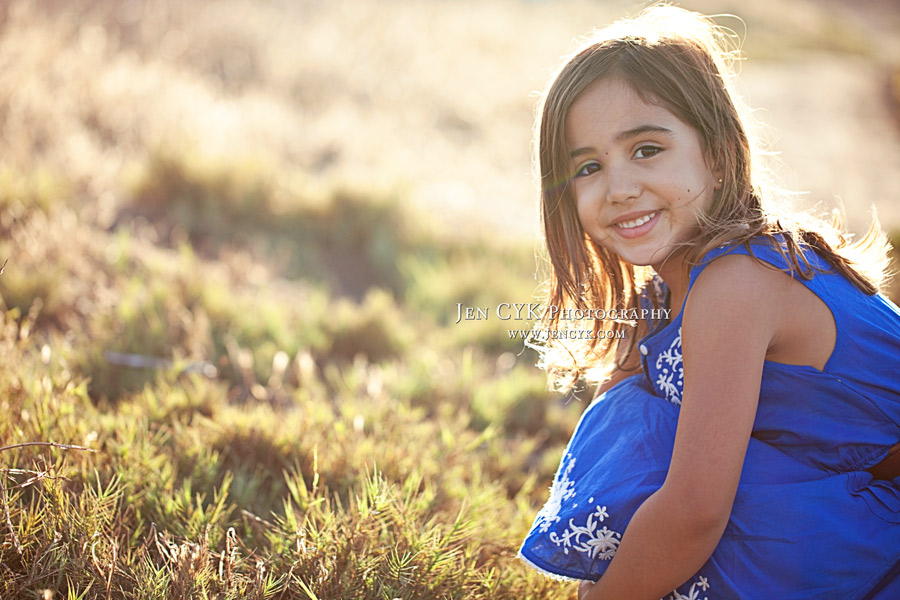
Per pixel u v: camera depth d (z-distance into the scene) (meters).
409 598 1.69
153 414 2.49
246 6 11.92
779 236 1.43
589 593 1.52
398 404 2.99
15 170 4.57
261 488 2.21
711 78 1.49
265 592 1.61
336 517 1.92
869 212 8.21
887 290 4.21
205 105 7.20
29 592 1.54
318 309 4.10
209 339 3.37
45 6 8.40
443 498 2.24
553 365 1.95
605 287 1.78
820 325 1.43
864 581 1.41
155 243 4.82
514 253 5.60
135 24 9.38
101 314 3.46
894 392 1.47
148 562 1.66
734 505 1.44
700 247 1.44
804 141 12.21
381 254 5.34
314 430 2.47
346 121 8.49
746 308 1.37
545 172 1.61
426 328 4.36
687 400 1.39
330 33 12.28
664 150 1.45
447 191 7.38
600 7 22.66
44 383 2.24
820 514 1.42
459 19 16.95
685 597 1.48
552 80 1.56
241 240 5.16
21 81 5.73
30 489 1.85
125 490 1.92
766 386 1.46
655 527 1.38
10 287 3.41
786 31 29.12
